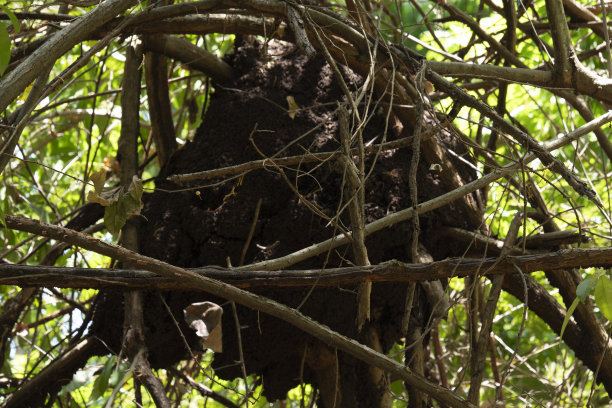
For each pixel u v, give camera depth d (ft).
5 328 9.17
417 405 8.38
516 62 9.72
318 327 6.33
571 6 10.64
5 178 11.55
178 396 11.65
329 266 8.34
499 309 14.76
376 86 8.22
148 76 10.07
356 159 8.45
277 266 6.98
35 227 5.92
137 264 6.04
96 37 7.95
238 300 6.27
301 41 6.55
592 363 8.93
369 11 9.43
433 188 8.57
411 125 8.38
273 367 9.27
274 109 8.98
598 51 11.00
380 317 8.96
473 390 6.89
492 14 13.56
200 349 8.87
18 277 6.28
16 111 6.89
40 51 6.25
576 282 8.79
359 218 6.30
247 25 8.48
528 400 11.03
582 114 10.02
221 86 9.52
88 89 15.11
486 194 9.59
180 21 8.27
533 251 8.51
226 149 8.87
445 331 15.28
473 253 8.77
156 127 10.43
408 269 6.26
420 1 14.05
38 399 8.72
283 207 8.51
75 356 8.58
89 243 5.99
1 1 10.43
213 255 8.45
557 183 13.66
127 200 6.66
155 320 8.38
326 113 8.96
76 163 16.06
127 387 11.81
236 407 11.04
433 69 8.03
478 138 11.00
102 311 8.54
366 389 9.10
